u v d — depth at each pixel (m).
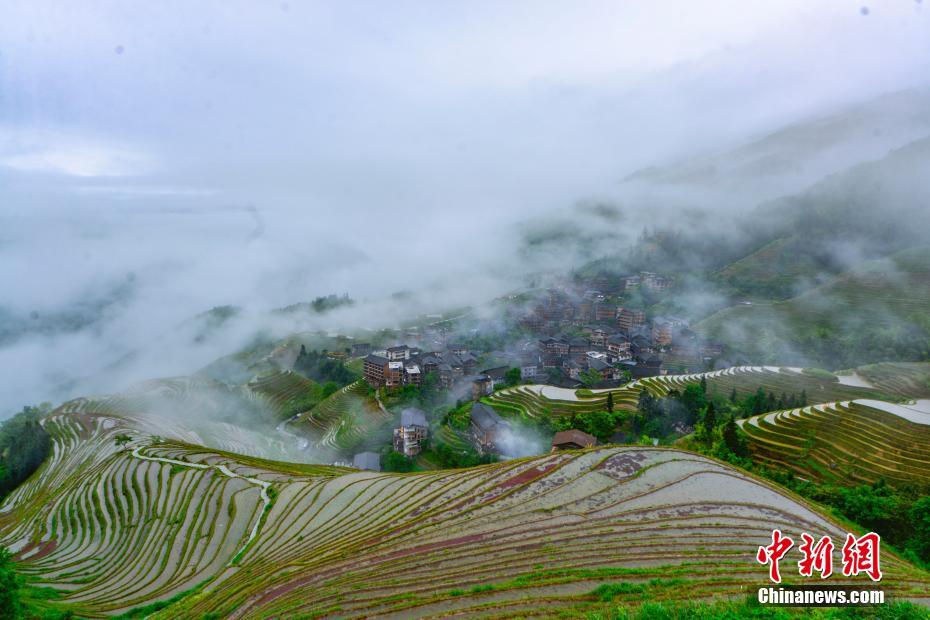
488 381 134.12
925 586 30.02
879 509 47.66
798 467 69.81
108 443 103.88
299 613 31.58
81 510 73.31
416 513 47.88
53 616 40.00
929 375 101.69
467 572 34.84
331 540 45.78
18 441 112.81
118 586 49.69
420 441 109.69
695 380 119.06
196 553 53.97
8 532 74.75
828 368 128.12
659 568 32.81
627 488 48.41
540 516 44.03
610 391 117.81
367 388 159.00
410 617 29.11
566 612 27.17
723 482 50.00
